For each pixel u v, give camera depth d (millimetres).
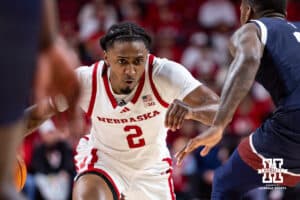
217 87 21250
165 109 7770
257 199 16016
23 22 3068
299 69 6383
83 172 7914
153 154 8047
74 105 3592
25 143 17531
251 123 20406
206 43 24406
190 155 16766
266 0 6949
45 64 3287
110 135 7891
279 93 6445
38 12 3127
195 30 25953
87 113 7906
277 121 6422
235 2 26906
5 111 3090
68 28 24531
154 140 7957
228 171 7004
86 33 24016
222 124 5773
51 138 16188
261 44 6324
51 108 6637
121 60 7363
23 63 3109
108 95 7672
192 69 23438
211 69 23391
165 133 8086
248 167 6805
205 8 26422
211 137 5801
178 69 7664
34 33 3131
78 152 8289
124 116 7680
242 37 6227
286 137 6375
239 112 20422
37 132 17656
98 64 7859
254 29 6418
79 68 7918
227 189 7066
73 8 25875
